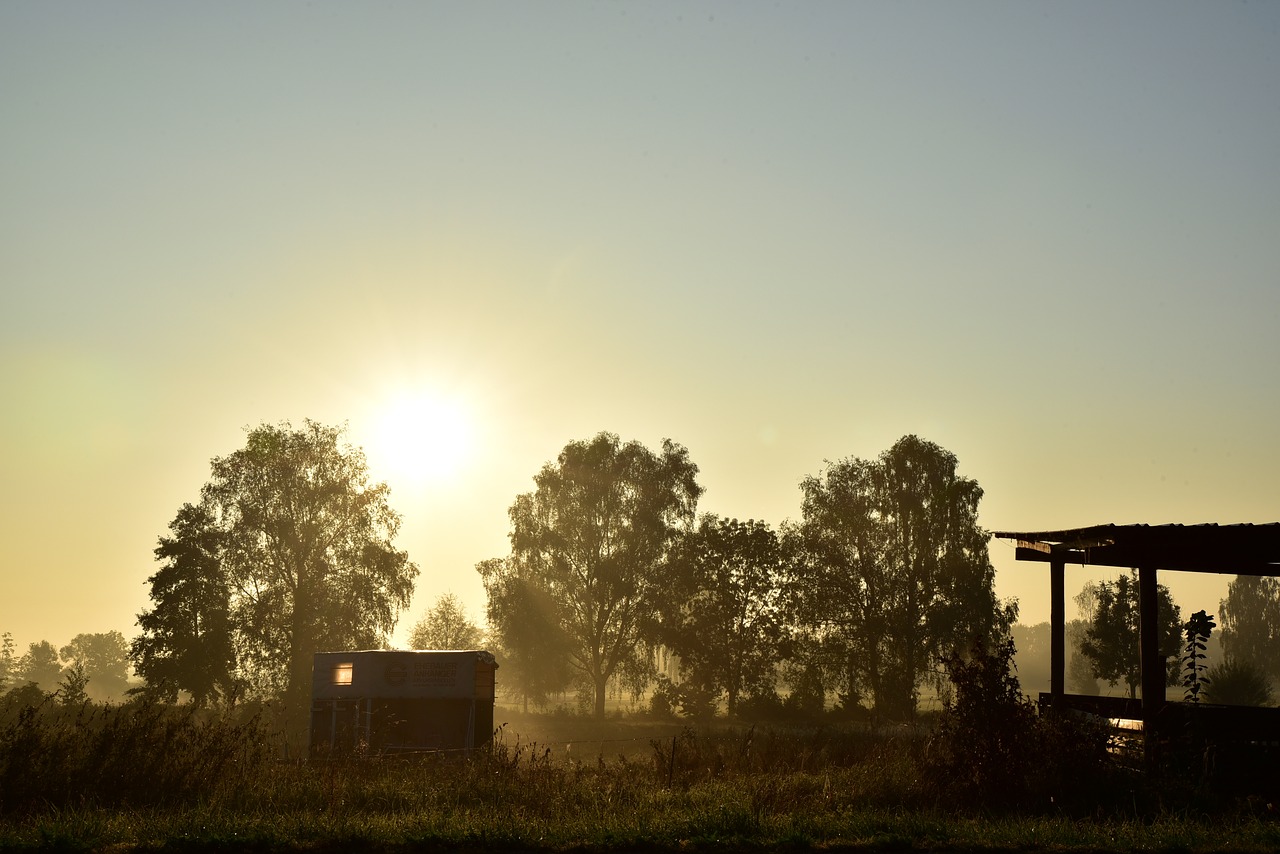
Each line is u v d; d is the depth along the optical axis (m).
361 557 54.62
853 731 38.75
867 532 60.09
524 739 43.41
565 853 10.50
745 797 13.44
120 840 10.88
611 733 48.66
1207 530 15.52
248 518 53.06
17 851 10.39
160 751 14.50
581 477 64.62
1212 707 16.22
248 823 11.48
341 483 55.09
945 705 15.65
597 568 63.12
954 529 58.69
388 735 31.28
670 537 65.62
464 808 13.05
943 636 56.03
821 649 61.72
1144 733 15.95
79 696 20.91
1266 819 12.38
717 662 65.50
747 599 69.25
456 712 31.70
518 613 62.50
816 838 11.04
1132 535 16.41
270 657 51.47
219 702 50.41
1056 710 16.52
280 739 33.91
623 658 64.94
